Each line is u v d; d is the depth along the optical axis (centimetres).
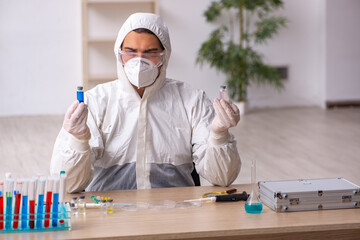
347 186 194
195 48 781
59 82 766
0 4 738
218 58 747
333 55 809
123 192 216
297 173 464
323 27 804
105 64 765
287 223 174
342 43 808
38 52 755
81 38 744
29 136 632
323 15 802
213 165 220
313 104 835
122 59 227
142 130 229
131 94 230
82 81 758
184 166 236
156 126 231
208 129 233
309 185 196
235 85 774
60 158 208
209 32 781
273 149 557
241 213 185
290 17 807
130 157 230
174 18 771
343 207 189
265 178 450
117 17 757
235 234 169
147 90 228
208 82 790
